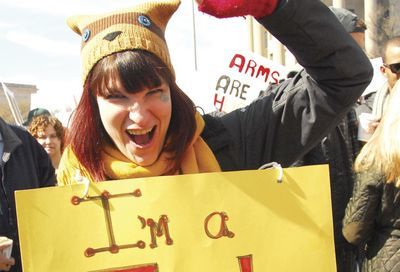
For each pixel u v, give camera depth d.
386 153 2.35
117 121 1.42
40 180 2.73
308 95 1.54
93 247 1.31
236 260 1.36
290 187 1.40
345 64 1.46
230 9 1.37
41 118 4.29
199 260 1.35
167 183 1.36
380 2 20.27
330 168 2.68
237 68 4.25
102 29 1.45
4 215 2.46
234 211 1.37
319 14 1.44
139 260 1.33
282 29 1.44
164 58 1.45
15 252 2.45
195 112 1.56
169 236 1.35
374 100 3.54
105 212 1.33
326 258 1.39
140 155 1.46
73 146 1.52
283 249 1.38
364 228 2.48
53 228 1.30
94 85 1.43
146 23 1.46
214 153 1.63
